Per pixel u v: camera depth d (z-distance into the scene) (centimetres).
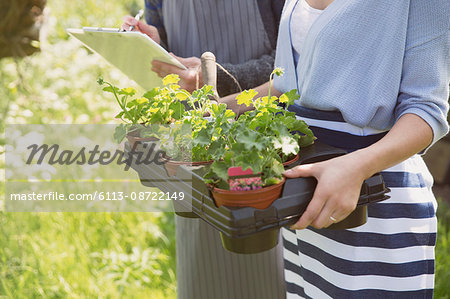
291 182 114
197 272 185
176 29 198
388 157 119
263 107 129
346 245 137
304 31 144
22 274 250
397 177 135
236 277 185
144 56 162
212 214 114
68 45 447
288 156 129
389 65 126
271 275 188
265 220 110
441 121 123
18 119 343
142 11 194
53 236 279
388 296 138
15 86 352
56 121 367
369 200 120
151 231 284
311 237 148
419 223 137
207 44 195
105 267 255
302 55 143
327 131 140
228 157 111
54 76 409
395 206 135
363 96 130
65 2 514
